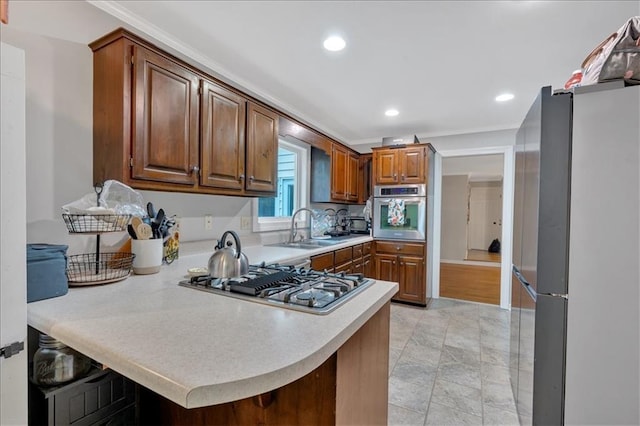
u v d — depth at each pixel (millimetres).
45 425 1043
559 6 1615
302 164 3766
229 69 2396
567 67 2283
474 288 4797
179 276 1531
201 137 1858
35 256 1098
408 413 1796
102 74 1555
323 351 781
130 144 1485
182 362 694
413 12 1692
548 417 1400
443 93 2818
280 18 1768
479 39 1939
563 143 1350
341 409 965
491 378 2170
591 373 1323
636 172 1238
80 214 1366
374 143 4633
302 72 2439
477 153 3994
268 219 3225
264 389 654
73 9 1538
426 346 2672
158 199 2008
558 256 1366
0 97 818
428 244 4016
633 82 1241
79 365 1121
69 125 1521
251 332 862
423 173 3803
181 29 1886
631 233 1250
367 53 2137
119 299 1147
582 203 1319
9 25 1351
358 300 1173
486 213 9180
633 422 1262
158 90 1604
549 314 1387
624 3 1575
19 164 866
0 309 840
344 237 3928
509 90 2727
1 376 844
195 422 1155
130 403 1240
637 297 1247
